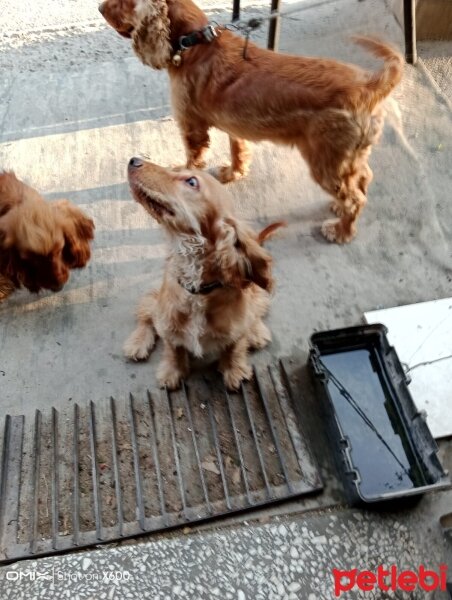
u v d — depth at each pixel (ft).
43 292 3.77
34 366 3.45
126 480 2.98
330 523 2.82
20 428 3.18
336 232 3.97
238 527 2.84
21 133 4.69
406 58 5.06
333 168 3.46
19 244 3.27
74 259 3.59
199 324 2.88
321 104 3.20
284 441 3.11
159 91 4.97
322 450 3.11
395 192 4.26
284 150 4.54
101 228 4.09
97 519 2.84
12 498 2.92
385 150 4.50
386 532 2.81
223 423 3.20
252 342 3.45
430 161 4.45
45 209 3.34
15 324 3.63
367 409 3.22
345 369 3.35
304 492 2.92
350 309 3.69
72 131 4.69
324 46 5.19
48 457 3.07
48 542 2.76
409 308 3.65
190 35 3.43
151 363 3.45
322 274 3.85
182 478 2.99
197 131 3.96
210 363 3.44
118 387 3.35
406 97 4.85
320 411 3.24
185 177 2.64
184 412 3.24
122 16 3.57
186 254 2.68
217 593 2.57
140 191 2.66
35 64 5.26
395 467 3.03
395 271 3.86
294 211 4.19
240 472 3.02
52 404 3.29
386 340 3.27
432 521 2.86
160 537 2.80
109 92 4.98
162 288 3.01
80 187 4.33
